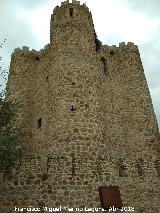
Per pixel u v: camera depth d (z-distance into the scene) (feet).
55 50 79.56
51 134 67.05
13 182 55.93
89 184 56.80
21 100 85.76
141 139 76.74
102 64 87.97
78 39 79.41
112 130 76.18
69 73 72.84
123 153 74.54
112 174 60.34
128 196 61.72
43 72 88.89
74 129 64.49
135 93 83.76
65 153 61.87
